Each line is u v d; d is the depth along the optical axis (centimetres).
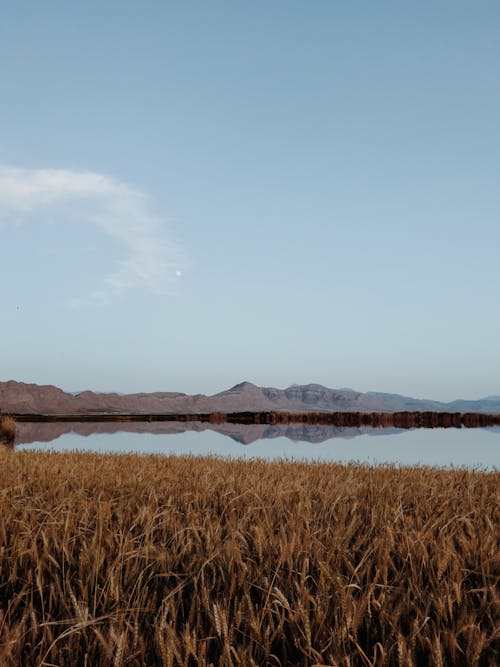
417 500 706
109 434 5275
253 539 483
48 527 527
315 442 3812
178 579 422
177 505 696
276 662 331
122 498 695
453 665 312
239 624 332
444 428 7431
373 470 1107
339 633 319
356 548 468
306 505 603
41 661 312
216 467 1140
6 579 456
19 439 4144
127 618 368
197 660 297
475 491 845
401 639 295
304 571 381
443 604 348
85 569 438
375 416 10931
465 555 450
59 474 956
